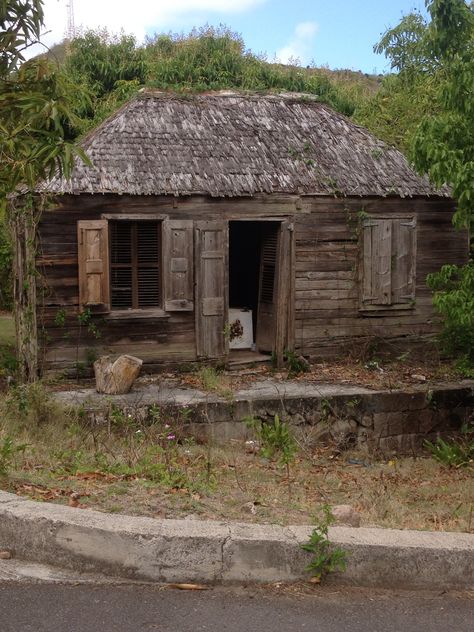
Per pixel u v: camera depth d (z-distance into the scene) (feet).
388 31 57.72
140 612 12.38
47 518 13.88
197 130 41.22
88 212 36.65
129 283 38.37
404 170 42.83
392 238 41.91
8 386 35.63
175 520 14.29
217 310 39.04
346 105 71.26
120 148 38.68
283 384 37.60
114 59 72.84
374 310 41.93
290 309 40.27
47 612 12.23
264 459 29.19
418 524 18.37
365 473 29.17
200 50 75.36
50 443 26.03
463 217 30.37
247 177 39.14
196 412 32.91
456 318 31.99
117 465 20.65
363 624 12.36
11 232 39.86
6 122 17.71
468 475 29.71
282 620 12.34
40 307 36.29
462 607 13.23
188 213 38.24
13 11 18.15
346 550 13.74
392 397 36.09
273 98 45.32
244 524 14.34
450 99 30.04
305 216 40.27
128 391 34.83
